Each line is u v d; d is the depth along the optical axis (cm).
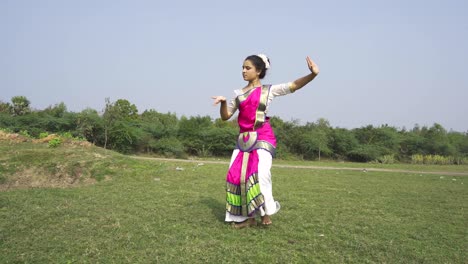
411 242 443
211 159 3253
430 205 745
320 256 376
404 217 606
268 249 391
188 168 1400
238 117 494
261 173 464
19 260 346
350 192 919
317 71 449
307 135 3812
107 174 1077
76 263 341
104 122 3183
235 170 481
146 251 372
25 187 953
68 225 466
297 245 409
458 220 593
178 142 3416
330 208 659
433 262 368
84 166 1098
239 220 480
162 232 445
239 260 354
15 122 2975
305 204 697
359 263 362
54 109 3303
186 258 354
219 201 689
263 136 479
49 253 365
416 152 3981
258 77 493
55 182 1008
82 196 710
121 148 3228
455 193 969
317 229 488
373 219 573
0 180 961
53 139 1414
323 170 1870
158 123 3850
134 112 4447
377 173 1727
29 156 1130
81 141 1465
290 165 2472
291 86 473
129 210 570
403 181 1313
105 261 346
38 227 455
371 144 3891
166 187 880
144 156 3247
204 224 493
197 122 3831
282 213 593
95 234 430
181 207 606
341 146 3781
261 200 460
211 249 382
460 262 375
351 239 439
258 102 473
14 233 428
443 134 4281
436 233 491
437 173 1856
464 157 3862
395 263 362
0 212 532
